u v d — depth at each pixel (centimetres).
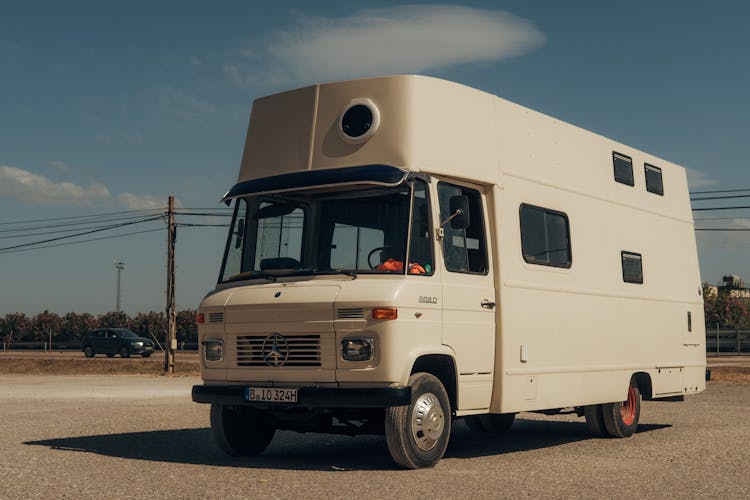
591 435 1336
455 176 997
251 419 1066
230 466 954
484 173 1038
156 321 8219
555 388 1130
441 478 864
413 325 912
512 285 1055
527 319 1080
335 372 912
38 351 7831
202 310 1012
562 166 1200
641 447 1179
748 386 2872
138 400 2050
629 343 1318
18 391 2441
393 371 894
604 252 1276
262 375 954
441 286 952
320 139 999
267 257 1003
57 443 1170
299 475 880
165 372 3988
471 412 996
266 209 1020
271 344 952
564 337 1155
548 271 1133
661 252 1442
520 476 886
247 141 1063
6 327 9094
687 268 1522
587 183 1256
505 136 1088
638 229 1380
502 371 1028
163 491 780
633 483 848
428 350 927
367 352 899
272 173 1026
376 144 966
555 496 770
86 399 2091
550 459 1041
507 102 1102
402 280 914
